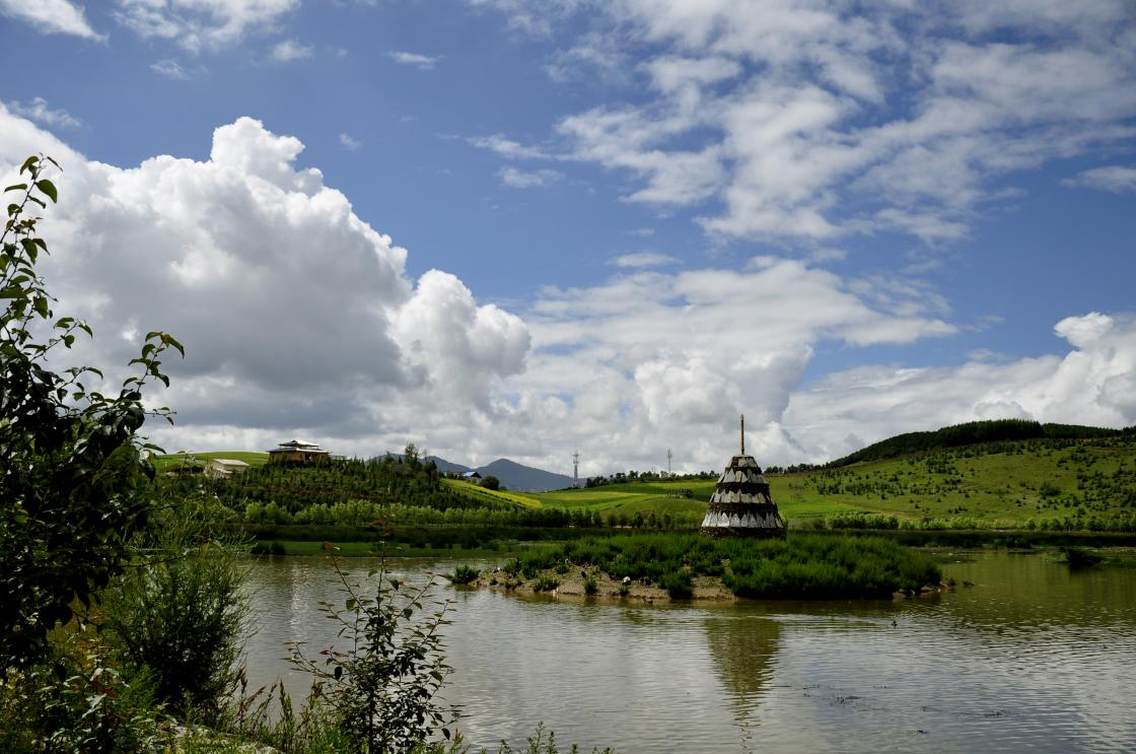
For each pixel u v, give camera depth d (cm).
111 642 1327
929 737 1725
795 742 1677
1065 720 1861
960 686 2178
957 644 2822
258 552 6366
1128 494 14012
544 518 10706
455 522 10394
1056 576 5512
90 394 679
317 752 1073
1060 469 16350
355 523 8875
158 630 1373
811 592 4162
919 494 16175
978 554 7875
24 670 864
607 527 10388
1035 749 1655
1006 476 16538
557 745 1622
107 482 645
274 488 12000
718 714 1877
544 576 4509
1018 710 1942
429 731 1145
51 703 891
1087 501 13975
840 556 4581
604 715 1855
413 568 5384
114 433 652
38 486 645
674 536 5131
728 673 2314
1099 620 3431
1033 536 9262
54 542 644
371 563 5722
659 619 3397
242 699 1490
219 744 1045
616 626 3197
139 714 987
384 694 1164
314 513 9625
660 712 1884
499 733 1702
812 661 2502
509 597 4162
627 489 19438
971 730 1778
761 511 5603
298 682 2023
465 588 4538
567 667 2378
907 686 2173
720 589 4241
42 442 629
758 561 4459
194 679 1405
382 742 1122
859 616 3538
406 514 10412
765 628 3169
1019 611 3738
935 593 4409
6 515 630
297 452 16050
